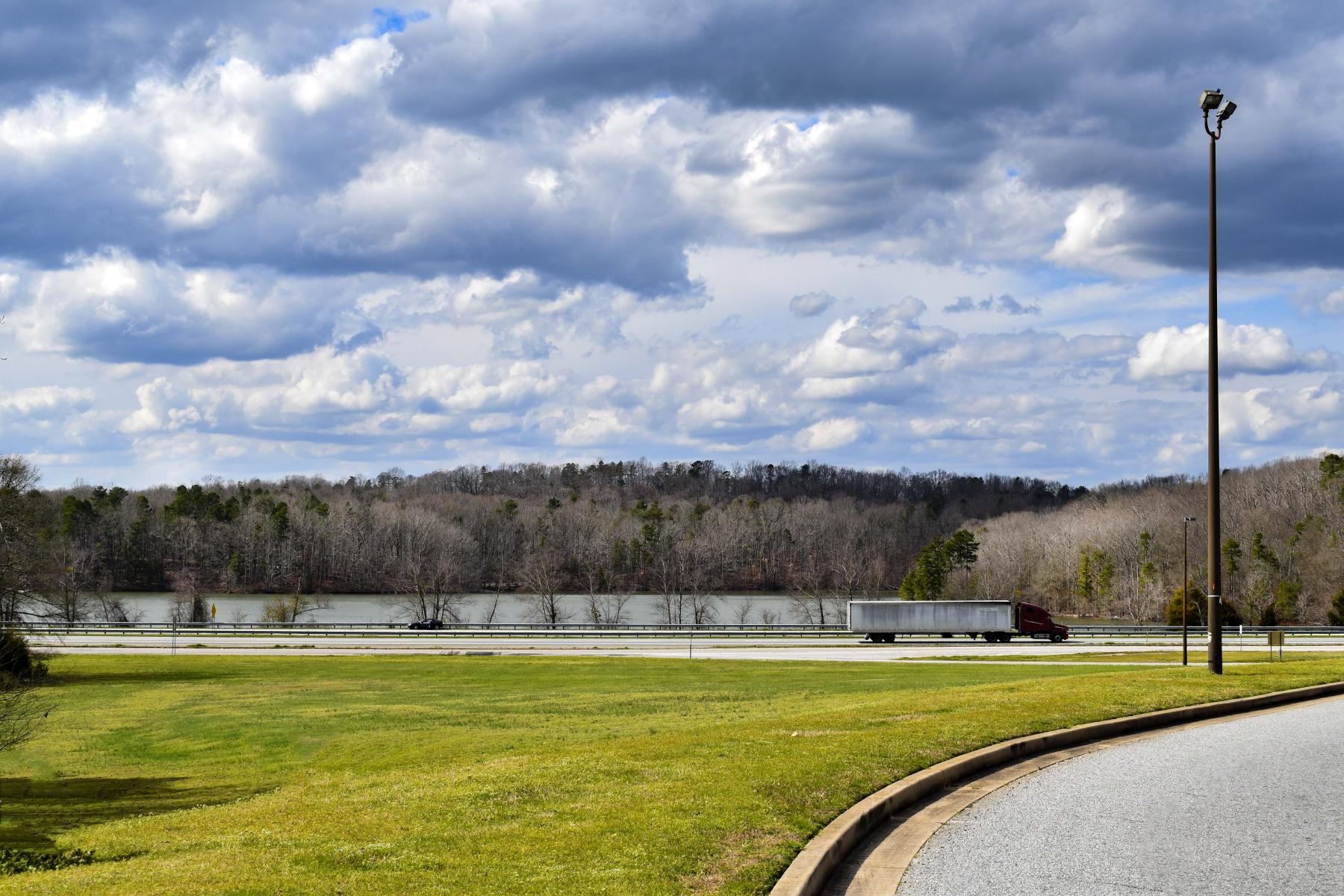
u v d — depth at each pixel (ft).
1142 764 45.03
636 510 545.03
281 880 26.32
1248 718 60.70
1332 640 212.02
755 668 138.82
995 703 61.21
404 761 72.59
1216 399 79.41
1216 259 78.95
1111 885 27.04
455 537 432.25
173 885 26.21
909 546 507.30
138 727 102.58
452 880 25.94
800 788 36.40
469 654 170.91
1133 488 558.56
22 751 91.50
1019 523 480.23
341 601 400.26
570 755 46.96
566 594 418.92
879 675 123.13
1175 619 260.83
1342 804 36.65
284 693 120.26
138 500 470.80
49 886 27.55
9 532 144.15
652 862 27.32
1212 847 30.86
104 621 287.69
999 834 32.76
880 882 28.02
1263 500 411.13
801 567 477.36
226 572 429.79
